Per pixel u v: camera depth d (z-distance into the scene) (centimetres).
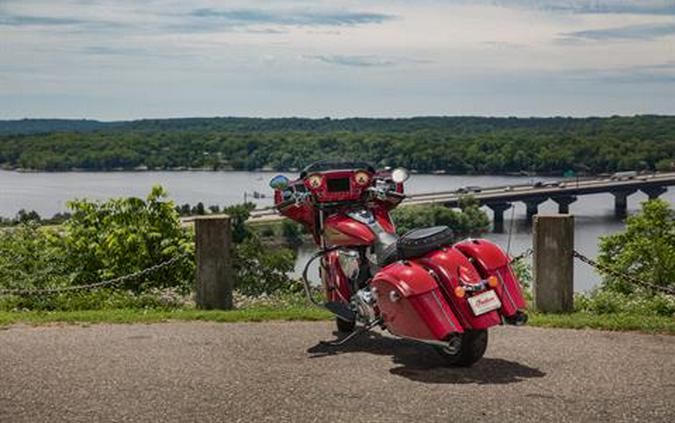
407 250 714
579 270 6012
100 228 1332
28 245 1265
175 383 678
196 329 906
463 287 683
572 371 706
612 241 5247
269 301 1162
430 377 691
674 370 709
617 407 605
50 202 19762
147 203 1337
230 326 926
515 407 606
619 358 751
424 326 679
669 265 4753
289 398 634
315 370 718
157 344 826
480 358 714
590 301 1075
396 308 695
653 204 5106
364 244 796
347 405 614
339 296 834
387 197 861
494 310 686
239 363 745
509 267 717
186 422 582
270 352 790
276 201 891
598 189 19088
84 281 1301
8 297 1149
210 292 1073
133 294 1207
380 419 582
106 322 950
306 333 884
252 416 593
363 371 714
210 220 1072
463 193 15062
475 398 629
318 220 884
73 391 657
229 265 1077
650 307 1021
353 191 861
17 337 862
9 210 17712
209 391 654
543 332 871
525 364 731
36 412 606
